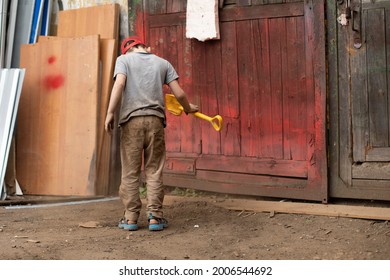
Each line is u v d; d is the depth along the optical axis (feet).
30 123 24.52
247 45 21.22
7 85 23.56
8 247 15.76
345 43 19.42
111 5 24.48
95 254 15.06
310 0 19.74
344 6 19.31
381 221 17.75
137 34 23.98
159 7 23.29
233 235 16.88
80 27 25.32
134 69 17.44
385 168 19.01
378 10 18.81
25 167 24.44
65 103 24.02
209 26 21.70
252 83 21.21
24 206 21.77
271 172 20.86
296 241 16.15
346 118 19.57
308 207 19.48
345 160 19.66
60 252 15.28
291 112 20.44
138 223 18.57
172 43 23.06
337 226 17.54
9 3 26.66
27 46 24.98
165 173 23.50
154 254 15.07
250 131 21.35
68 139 23.84
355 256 14.61
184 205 20.61
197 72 22.48
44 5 26.86
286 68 20.45
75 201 22.76
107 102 23.61
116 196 23.79
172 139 23.32
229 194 22.15
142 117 17.26
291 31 20.25
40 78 24.57
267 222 18.31
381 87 18.94
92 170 23.32
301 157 20.31
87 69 23.71
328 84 19.75
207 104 22.31
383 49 18.81
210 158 22.30
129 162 17.48
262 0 20.79
